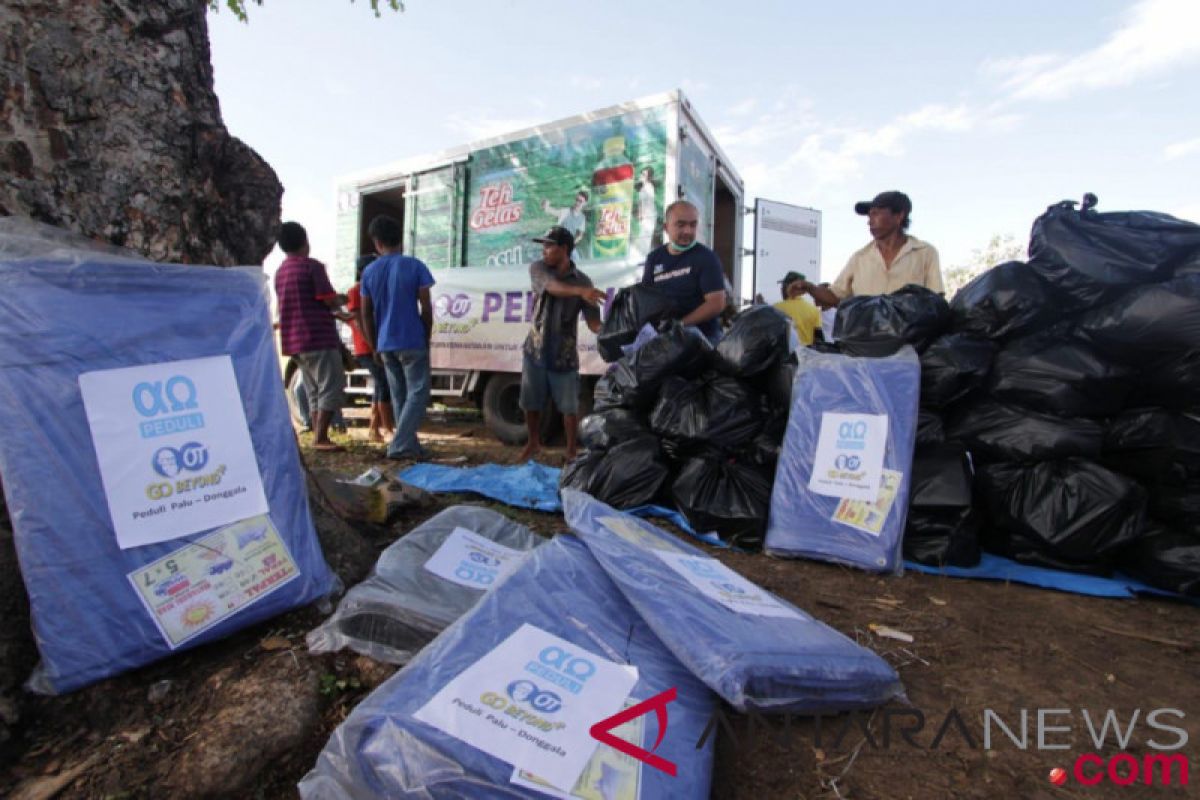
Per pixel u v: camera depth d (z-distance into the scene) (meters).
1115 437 2.70
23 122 1.77
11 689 1.47
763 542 2.97
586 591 1.69
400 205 9.16
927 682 1.82
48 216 1.81
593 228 6.11
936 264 3.88
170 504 1.62
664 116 5.74
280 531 1.81
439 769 1.14
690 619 1.55
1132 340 2.49
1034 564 2.73
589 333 5.83
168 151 2.11
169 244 2.12
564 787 1.12
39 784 1.34
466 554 2.11
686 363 3.51
